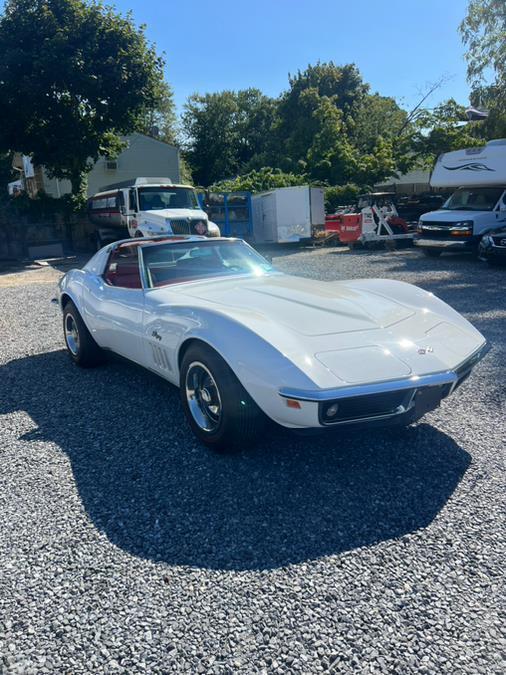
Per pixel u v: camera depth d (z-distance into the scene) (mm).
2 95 18422
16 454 3451
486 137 19516
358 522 2631
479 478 3004
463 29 17469
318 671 1809
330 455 3316
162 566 2352
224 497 2883
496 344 5676
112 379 4949
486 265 12266
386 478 3033
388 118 49000
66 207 20609
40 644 1942
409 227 18172
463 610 2057
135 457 3357
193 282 4340
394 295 4012
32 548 2490
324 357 2918
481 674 1779
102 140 20625
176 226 15312
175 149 33000
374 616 2037
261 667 1829
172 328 3537
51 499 2902
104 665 1849
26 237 20078
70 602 2148
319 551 2426
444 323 3594
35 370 5344
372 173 29844
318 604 2105
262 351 2928
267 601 2129
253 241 21094
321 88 48625
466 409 3977
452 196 14695
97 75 18984
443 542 2461
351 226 17703
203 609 2094
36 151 20172
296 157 42250
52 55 17828
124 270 4523
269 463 3238
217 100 56562
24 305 9320
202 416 3422
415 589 2172
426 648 1889
